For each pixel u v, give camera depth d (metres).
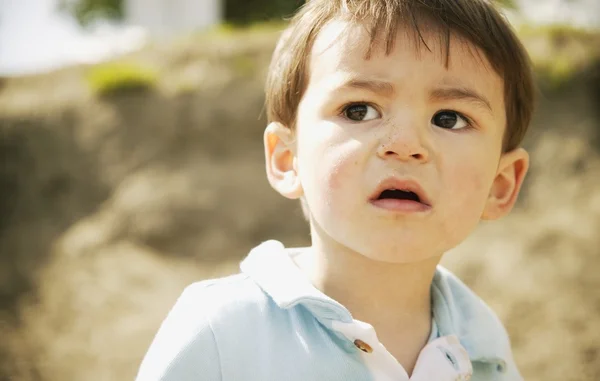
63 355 4.62
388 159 1.16
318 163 1.21
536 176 5.54
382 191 1.17
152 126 6.51
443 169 1.19
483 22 1.30
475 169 1.22
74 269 5.60
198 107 6.49
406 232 1.16
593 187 5.35
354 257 1.24
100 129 6.61
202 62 6.80
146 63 6.95
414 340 1.29
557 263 4.79
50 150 6.67
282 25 7.46
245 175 6.21
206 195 6.07
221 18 9.29
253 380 1.17
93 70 7.17
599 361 4.08
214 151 6.39
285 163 1.40
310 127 1.25
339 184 1.18
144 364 1.25
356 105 1.21
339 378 1.16
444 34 1.22
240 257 5.77
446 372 1.23
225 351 1.19
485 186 1.25
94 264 5.63
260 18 9.21
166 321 1.29
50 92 7.09
